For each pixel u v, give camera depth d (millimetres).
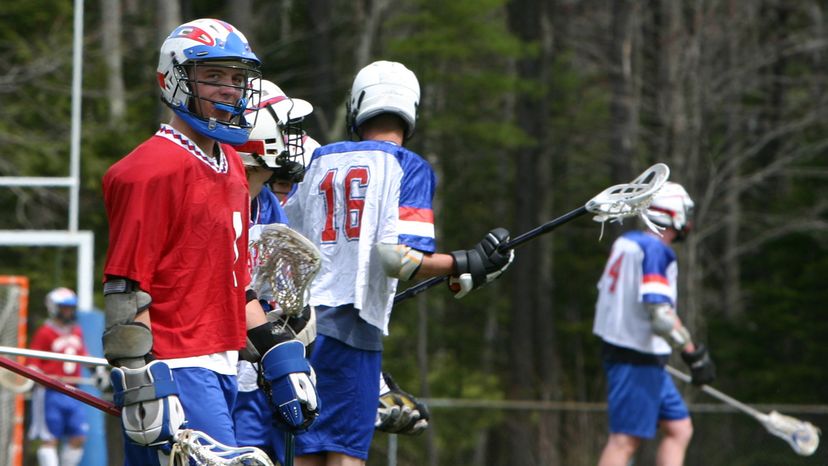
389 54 75562
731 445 34625
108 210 12531
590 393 93875
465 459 42188
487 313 93500
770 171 79812
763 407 34594
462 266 16547
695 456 34750
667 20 71938
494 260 16594
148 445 12367
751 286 90125
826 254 87875
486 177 93562
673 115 71625
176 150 12656
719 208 87000
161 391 12258
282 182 17578
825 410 34344
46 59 68250
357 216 16734
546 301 86875
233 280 12977
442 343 92250
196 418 12680
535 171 85312
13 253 70000
